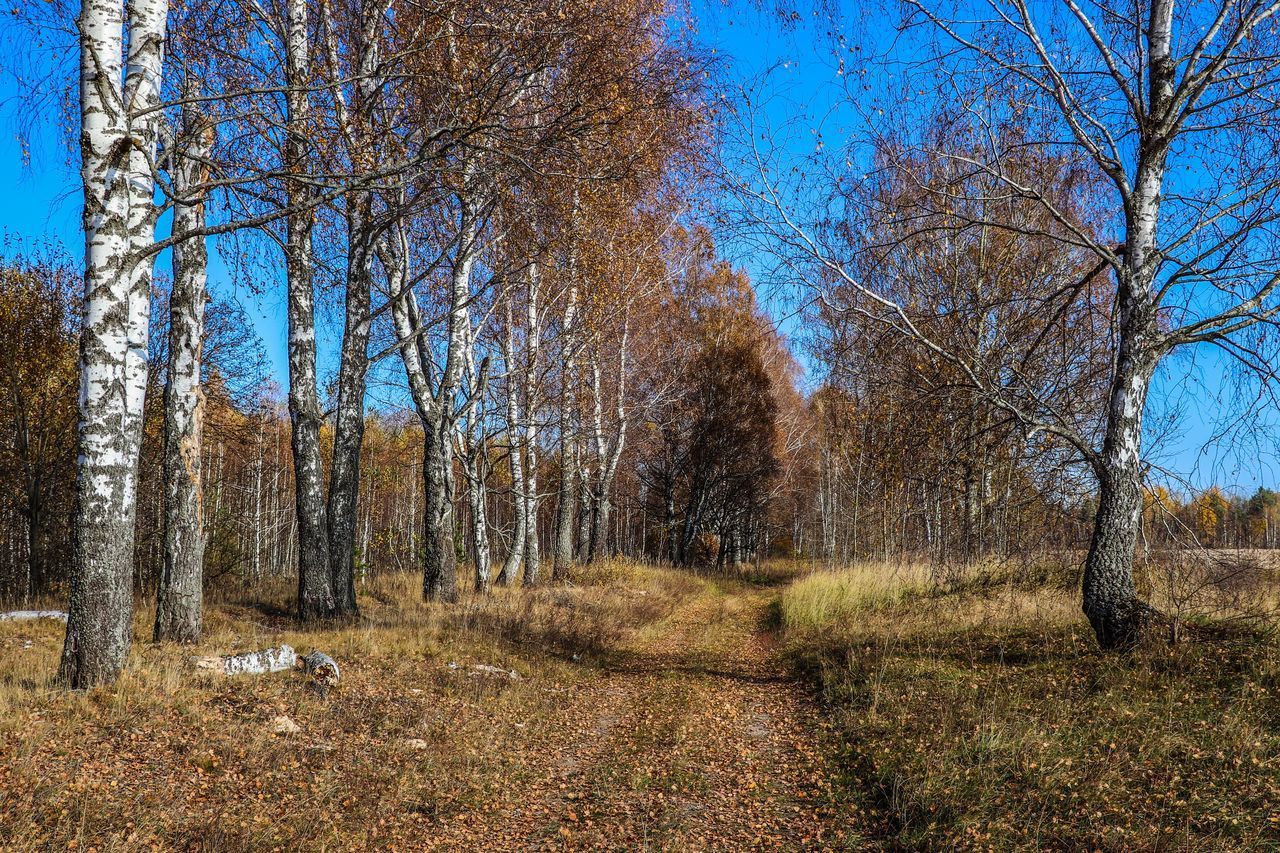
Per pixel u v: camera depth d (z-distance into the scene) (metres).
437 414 15.38
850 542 27.58
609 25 10.76
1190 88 7.99
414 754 6.35
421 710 7.53
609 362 26.33
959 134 9.08
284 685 7.54
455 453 17.19
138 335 7.10
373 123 9.70
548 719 8.08
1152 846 4.39
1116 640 8.25
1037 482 10.88
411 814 5.30
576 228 14.84
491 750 6.77
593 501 29.12
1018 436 10.29
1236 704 6.30
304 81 9.31
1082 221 11.27
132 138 6.84
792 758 7.01
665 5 13.48
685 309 31.61
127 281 6.94
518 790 6.02
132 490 7.12
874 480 20.41
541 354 19.11
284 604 14.31
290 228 11.94
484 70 9.76
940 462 11.18
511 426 17.67
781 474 40.47
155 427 21.78
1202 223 8.20
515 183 10.89
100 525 6.88
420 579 18.59
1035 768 5.55
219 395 22.52
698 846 5.12
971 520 12.30
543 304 19.02
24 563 24.36
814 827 5.43
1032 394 9.18
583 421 23.30
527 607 14.50
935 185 8.97
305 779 5.61
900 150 8.98
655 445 36.41
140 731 5.97
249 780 5.44
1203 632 8.24
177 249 9.68
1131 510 8.44
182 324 9.64
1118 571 8.41
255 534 31.58
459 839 5.05
